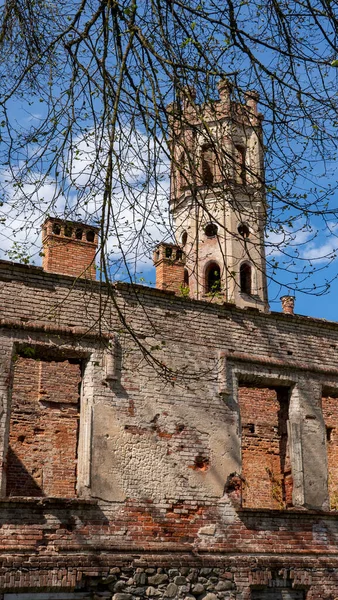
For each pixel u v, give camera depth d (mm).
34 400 19656
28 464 19031
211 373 15359
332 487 23219
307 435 16062
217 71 8430
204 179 8641
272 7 8320
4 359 13344
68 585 12586
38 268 14086
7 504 12633
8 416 13094
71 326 14141
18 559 12359
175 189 9555
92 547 13086
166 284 22281
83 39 8297
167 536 13867
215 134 9133
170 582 13469
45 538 12789
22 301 13836
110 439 13883
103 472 13625
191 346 15320
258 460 22922
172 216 9070
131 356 14562
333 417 23984
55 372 20078
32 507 12859
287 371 16359
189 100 8273
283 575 14570
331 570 15141
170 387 14797
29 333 13695
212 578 13859
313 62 8172
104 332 14367
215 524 14406
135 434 14148
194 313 15617
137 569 13273
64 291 14289
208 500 14500
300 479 15617
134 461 13977
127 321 14695
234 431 15250
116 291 14820
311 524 15445
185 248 29000
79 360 14406
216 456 14859
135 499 13773
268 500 22609
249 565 14266
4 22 8594
